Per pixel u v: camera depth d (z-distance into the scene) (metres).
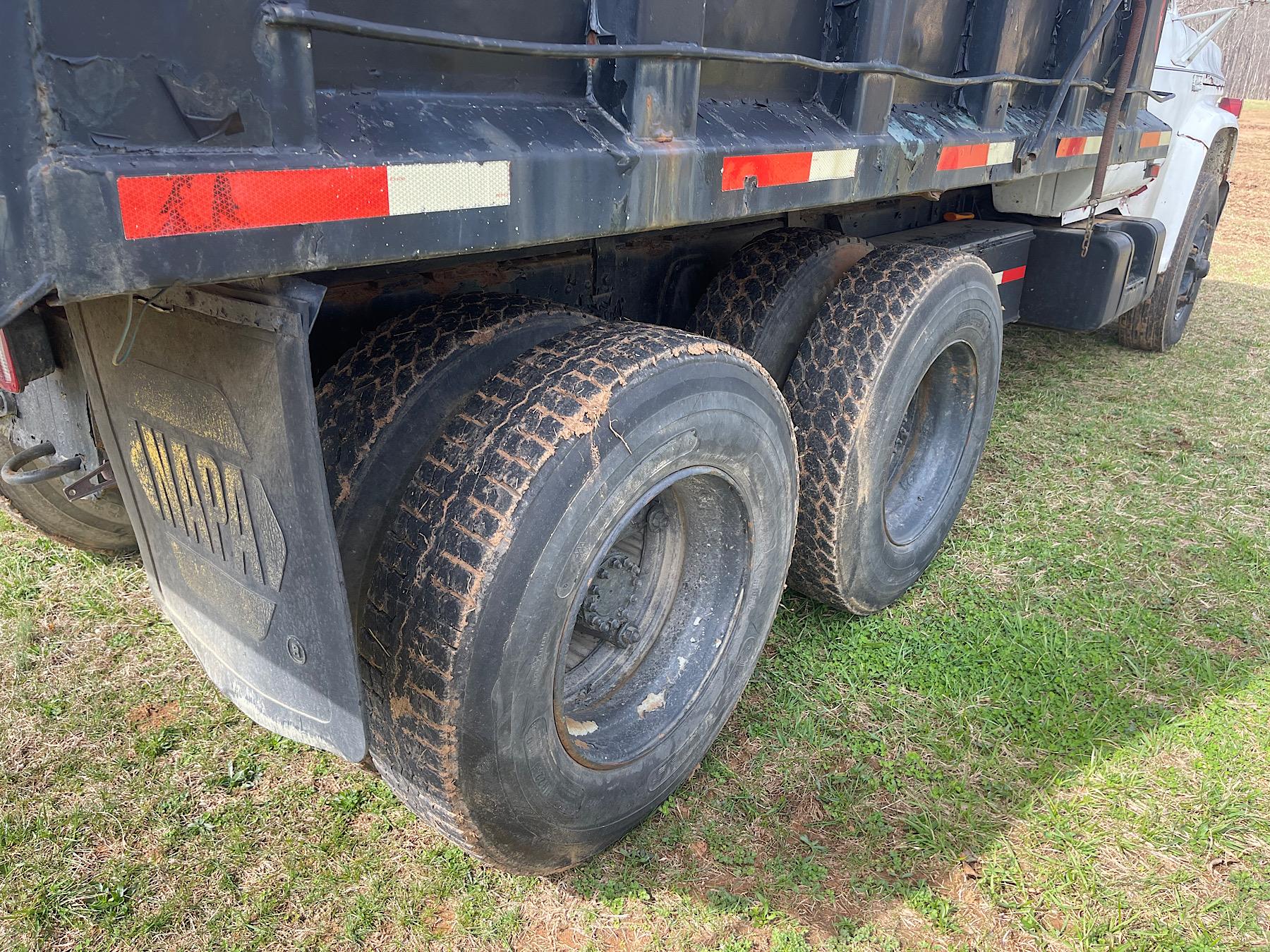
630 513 1.70
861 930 1.99
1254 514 3.85
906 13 2.17
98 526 2.88
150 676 2.64
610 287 2.42
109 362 1.60
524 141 1.41
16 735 2.39
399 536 1.58
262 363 1.29
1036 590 3.26
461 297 1.88
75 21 0.90
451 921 1.97
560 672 1.68
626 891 2.06
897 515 3.12
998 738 2.56
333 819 2.20
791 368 2.58
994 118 2.69
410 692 1.54
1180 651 2.94
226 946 1.89
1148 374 5.62
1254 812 2.32
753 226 2.89
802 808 2.30
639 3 1.49
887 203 3.80
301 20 1.07
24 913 1.92
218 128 1.04
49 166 0.89
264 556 1.49
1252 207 12.81
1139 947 1.97
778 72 2.02
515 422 1.59
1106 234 4.32
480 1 1.40
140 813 2.19
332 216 1.16
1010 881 2.12
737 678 2.28
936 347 2.70
